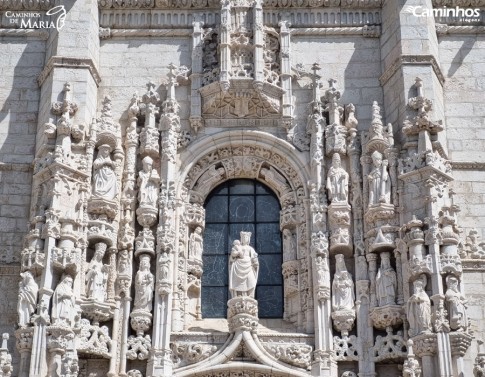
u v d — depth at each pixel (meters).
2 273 26.39
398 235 25.91
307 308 25.98
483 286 26.12
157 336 25.20
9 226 26.95
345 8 29.42
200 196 27.70
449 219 25.38
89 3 28.70
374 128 26.97
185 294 26.45
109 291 25.89
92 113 27.86
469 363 25.23
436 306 24.41
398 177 26.34
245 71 28.09
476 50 29.19
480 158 27.84
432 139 26.61
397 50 28.02
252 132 27.91
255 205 28.05
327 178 26.98
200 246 27.22
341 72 28.72
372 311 25.38
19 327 24.44
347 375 25.02
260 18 28.70
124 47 29.08
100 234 26.03
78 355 25.03
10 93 28.61
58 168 25.94
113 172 26.88
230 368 24.98
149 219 26.55
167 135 27.56
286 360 25.17
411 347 24.06
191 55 28.92
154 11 29.36
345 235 26.25
